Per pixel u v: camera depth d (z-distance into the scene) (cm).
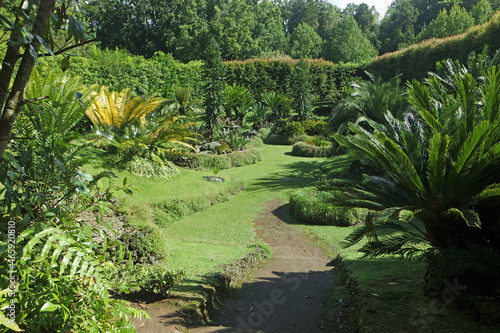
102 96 1109
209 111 1850
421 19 6831
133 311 321
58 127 729
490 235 441
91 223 616
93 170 1010
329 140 2223
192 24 4400
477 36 1847
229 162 1736
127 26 4588
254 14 5347
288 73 3359
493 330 343
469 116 453
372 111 1523
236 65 3303
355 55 5194
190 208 1068
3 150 211
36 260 256
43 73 831
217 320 447
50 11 204
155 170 1187
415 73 2519
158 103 1190
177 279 463
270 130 2727
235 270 620
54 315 273
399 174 443
